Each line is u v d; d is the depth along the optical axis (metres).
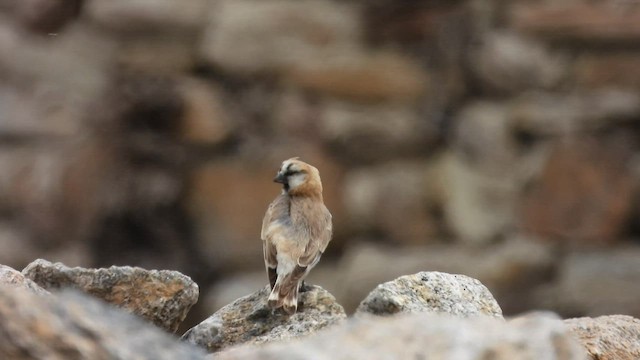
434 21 16.47
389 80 16.42
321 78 16.45
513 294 15.98
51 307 5.17
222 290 15.98
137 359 5.12
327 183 16.22
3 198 16.17
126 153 16.27
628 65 16.34
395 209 16.27
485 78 16.41
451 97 16.47
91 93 16.52
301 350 5.43
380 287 7.49
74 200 16.09
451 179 16.27
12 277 7.29
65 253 15.90
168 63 16.52
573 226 16.22
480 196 16.27
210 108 16.36
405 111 16.44
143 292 8.06
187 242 16.16
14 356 4.91
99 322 5.24
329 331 5.79
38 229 16.03
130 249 16.06
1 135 16.34
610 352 7.91
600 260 16.03
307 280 16.09
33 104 16.47
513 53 16.30
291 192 9.02
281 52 16.50
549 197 16.27
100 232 16.03
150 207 16.12
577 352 5.86
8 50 16.62
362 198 16.27
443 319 5.76
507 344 5.52
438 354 5.41
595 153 16.25
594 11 16.27
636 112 16.28
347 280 15.99
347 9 16.62
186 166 16.30
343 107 16.42
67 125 16.38
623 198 16.22
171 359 5.23
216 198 16.27
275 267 8.48
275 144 16.34
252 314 8.13
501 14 16.52
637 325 8.34
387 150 16.39
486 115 16.38
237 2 16.67
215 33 16.59
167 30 16.61
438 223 16.27
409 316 5.86
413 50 16.52
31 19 16.80
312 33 16.55
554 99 16.39
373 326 5.71
